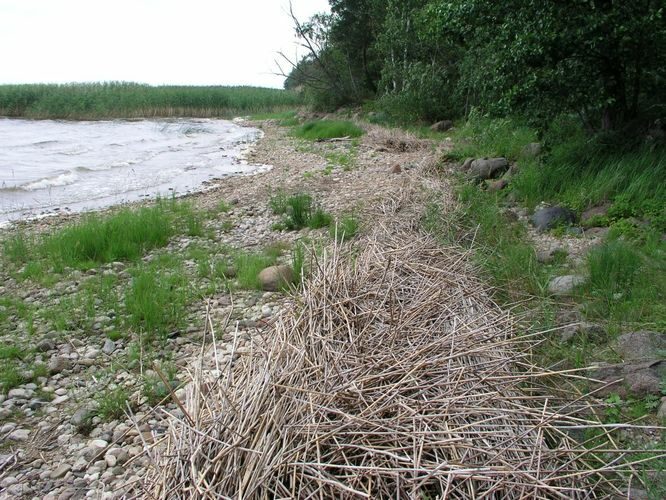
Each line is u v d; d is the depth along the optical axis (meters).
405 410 2.93
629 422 3.30
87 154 19.42
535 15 7.96
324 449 2.76
